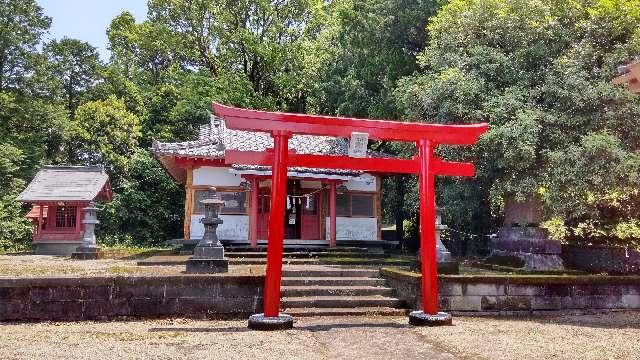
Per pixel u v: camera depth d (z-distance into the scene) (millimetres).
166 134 34906
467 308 11930
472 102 16234
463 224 23156
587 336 9086
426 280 10477
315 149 21578
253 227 19047
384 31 25484
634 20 15523
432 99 16688
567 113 15336
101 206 31484
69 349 7211
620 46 15406
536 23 16531
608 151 13539
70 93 44312
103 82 42469
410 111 18594
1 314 10000
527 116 14508
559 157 14117
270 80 35062
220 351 7332
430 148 11055
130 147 35375
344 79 25812
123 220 32156
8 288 10062
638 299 12914
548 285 12422
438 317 10094
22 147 36312
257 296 11133
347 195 21750
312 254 17891
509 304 12141
